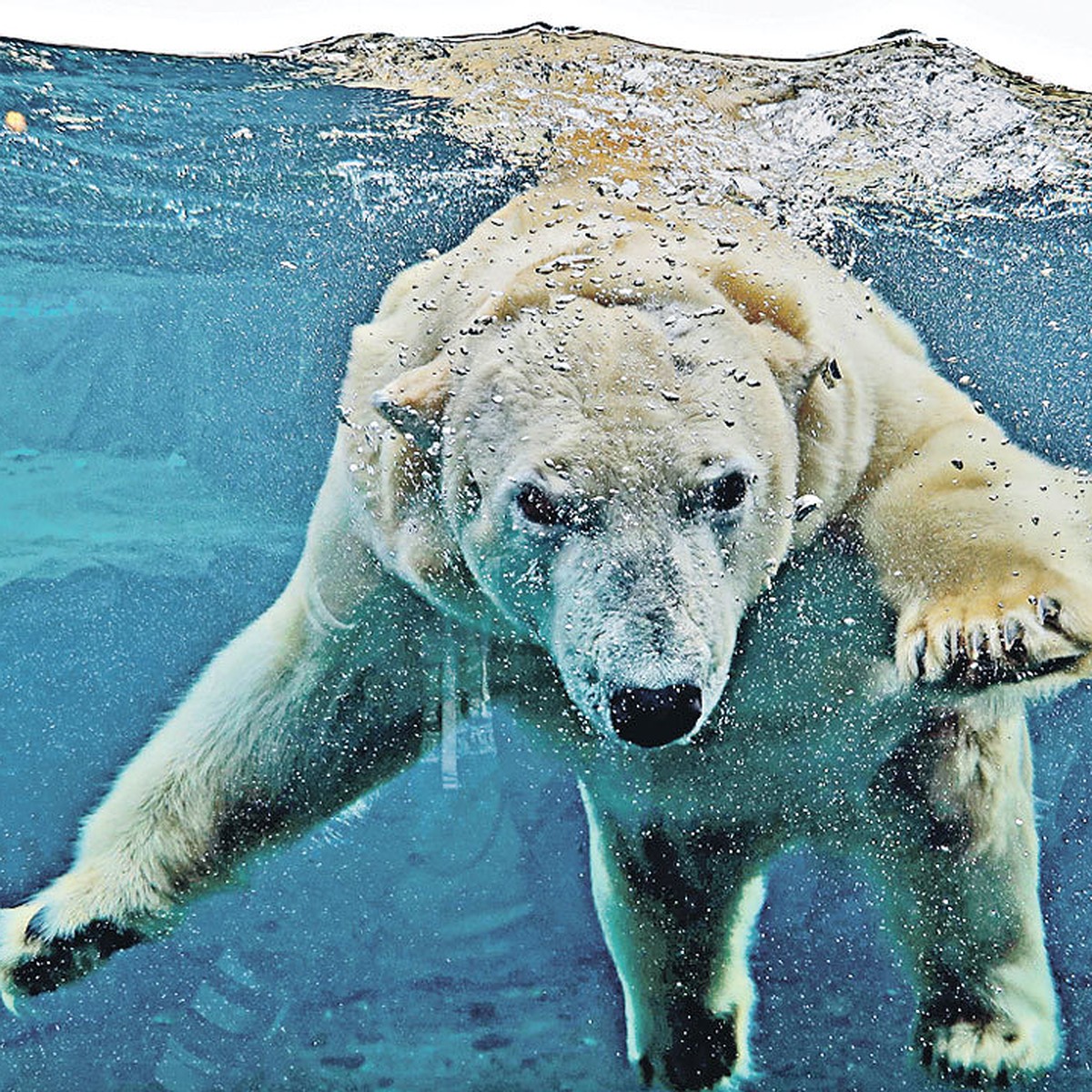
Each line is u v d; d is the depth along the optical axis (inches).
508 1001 202.5
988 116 197.8
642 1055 168.4
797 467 131.6
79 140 235.5
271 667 153.9
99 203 263.9
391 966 218.7
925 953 160.1
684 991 161.9
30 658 334.6
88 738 311.0
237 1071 188.9
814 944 211.5
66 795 274.7
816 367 133.0
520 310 132.6
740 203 187.6
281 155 228.5
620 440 119.6
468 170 208.5
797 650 140.0
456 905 236.1
